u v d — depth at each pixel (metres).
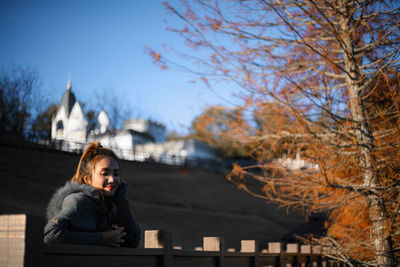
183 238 21.30
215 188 36.34
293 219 29.66
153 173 39.44
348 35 4.93
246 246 3.73
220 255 3.06
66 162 32.19
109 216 2.23
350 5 5.13
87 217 2.00
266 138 5.79
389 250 5.05
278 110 5.40
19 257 1.42
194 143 54.09
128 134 55.44
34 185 24.22
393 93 4.67
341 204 5.44
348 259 5.42
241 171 5.86
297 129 5.39
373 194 4.97
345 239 6.02
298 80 5.25
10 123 35.16
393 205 5.24
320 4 4.97
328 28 4.70
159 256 2.33
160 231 2.38
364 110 5.29
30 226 1.46
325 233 7.70
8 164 27.75
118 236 1.95
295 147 5.50
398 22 4.70
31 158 30.77
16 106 35.28
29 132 36.09
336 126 5.55
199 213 27.70
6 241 1.46
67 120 45.34
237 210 30.56
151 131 61.75
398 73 4.58
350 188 5.03
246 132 6.03
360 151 5.08
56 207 2.03
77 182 2.10
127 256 2.04
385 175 4.85
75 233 1.84
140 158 44.41
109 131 44.75
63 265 1.62
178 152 54.31
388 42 5.06
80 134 43.81
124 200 2.21
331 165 5.07
